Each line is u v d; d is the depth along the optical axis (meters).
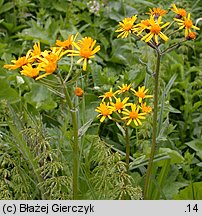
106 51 4.73
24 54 4.66
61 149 3.23
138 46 4.57
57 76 2.37
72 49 2.46
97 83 4.12
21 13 5.05
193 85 4.23
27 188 2.85
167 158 2.97
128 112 2.72
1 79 3.62
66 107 3.74
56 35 4.71
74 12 5.36
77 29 5.05
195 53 4.68
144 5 5.31
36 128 2.83
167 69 4.28
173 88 4.24
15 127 2.69
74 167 2.58
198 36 4.96
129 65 4.36
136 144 3.58
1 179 2.83
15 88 4.04
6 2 5.41
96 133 3.40
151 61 4.14
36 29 4.75
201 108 4.15
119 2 5.20
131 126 3.78
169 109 3.72
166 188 3.36
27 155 2.71
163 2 5.12
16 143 2.84
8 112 3.07
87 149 3.22
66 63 4.07
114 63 4.58
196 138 4.02
